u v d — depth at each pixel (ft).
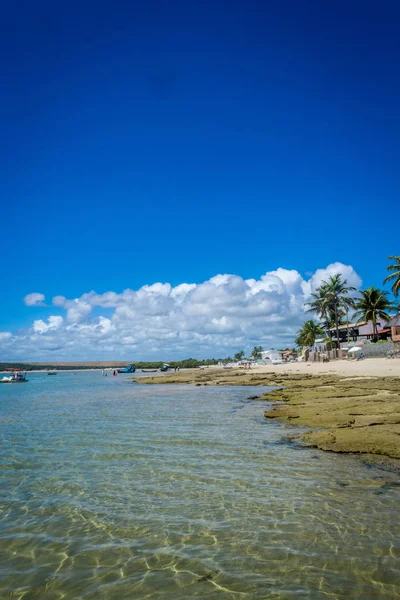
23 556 21.42
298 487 30.53
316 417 59.41
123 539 22.94
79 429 59.82
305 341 388.57
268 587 17.76
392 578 18.07
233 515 25.67
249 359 588.91
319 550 20.81
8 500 29.58
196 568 19.63
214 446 45.44
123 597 17.53
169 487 31.55
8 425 65.77
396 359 191.83
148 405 92.73
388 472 33.58
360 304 268.62
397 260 201.67
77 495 30.30
